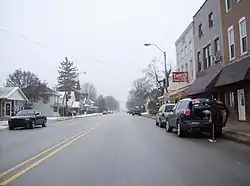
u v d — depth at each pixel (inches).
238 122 868.6
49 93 2945.4
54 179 291.7
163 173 313.6
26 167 349.4
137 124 1200.2
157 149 482.6
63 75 3804.1
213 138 599.2
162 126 994.1
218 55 1031.6
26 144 575.8
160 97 2244.1
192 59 1424.7
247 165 351.6
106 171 325.1
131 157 410.0
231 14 919.7
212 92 1083.3
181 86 1679.4
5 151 483.5
